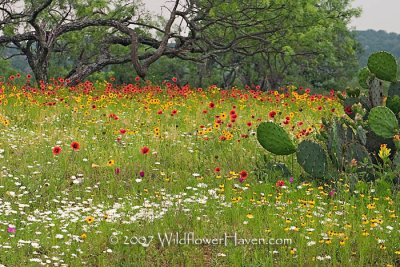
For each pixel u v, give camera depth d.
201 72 44.84
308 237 5.96
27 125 11.93
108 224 6.46
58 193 7.98
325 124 8.70
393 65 8.63
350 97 9.02
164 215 6.85
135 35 24.45
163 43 24.55
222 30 29.50
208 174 9.22
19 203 7.39
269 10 24.88
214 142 10.49
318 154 8.22
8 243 5.85
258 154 9.76
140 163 9.38
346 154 8.23
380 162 8.48
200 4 24.39
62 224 6.58
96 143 10.52
